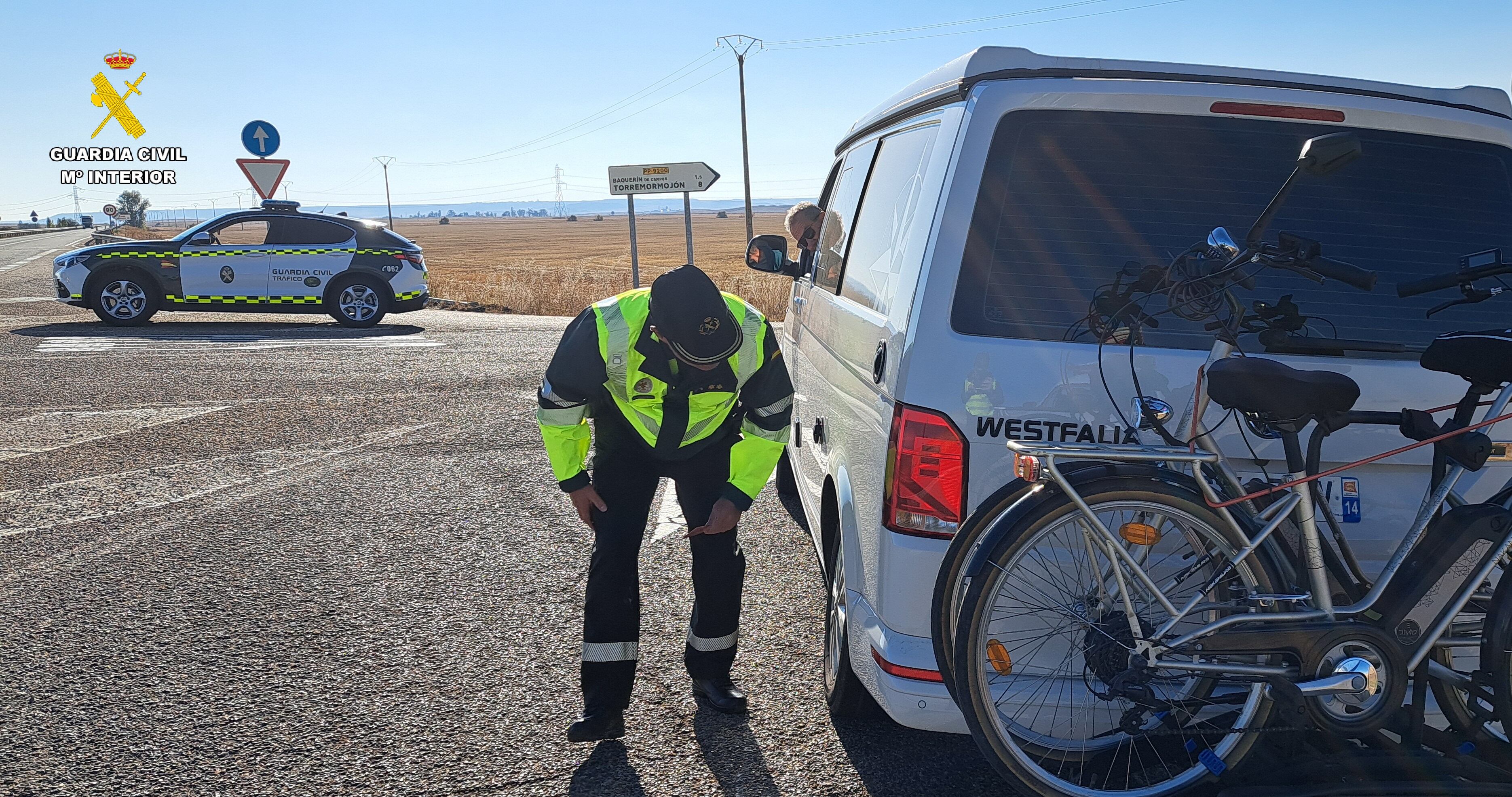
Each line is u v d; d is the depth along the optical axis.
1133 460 2.42
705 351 2.84
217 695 3.47
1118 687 2.46
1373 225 2.79
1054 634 2.59
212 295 14.54
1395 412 2.63
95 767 3.01
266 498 5.88
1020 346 2.55
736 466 3.19
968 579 2.43
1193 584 2.59
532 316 18.88
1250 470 2.63
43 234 112.75
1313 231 2.78
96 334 13.38
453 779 2.96
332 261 14.80
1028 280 2.62
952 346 2.56
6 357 11.07
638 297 3.07
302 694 3.48
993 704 2.47
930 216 2.71
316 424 7.89
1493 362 2.41
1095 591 2.56
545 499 5.89
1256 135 2.74
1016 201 2.65
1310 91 2.74
